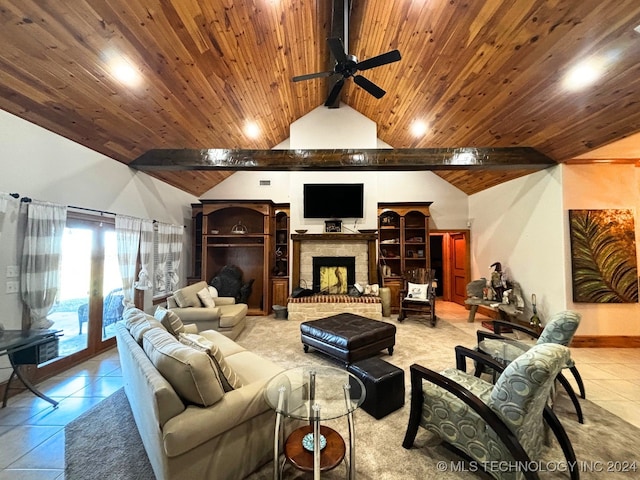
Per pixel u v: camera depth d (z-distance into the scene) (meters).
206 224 5.94
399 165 4.25
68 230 3.32
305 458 1.58
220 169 4.38
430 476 1.71
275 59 3.88
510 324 3.08
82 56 2.46
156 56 2.80
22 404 2.51
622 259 3.87
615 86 2.65
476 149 4.20
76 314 3.44
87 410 2.41
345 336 3.18
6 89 2.45
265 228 5.97
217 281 5.96
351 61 2.69
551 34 2.48
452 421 1.75
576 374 2.58
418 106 4.61
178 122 3.92
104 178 3.80
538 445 1.71
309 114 6.04
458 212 6.72
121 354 2.43
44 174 2.98
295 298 5.45
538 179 4.44
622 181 3.94
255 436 1.75
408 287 5.52
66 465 1.79
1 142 2.59
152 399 1.46
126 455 1.88
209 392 1.55
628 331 3.87
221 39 3.04
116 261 4.04
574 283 3.92
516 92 3.26
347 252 5.99
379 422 2.24
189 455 1.46
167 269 5.27
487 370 2.61
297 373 2.20
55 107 2.83
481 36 2.87
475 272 6.45
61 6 2.04
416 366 1.90
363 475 1.71
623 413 2.37
